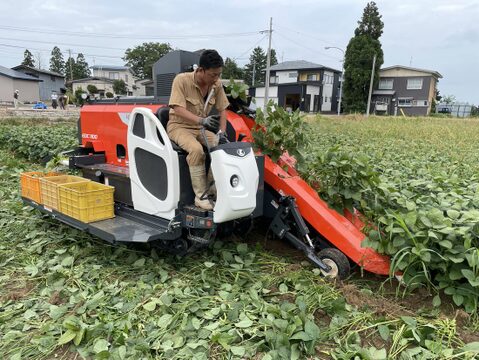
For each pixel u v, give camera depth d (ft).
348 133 50.19
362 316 10.00
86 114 17.13
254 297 10.66
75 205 13.53
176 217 12.25
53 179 15.97
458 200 13.34
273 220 13.47
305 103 158.10
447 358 8.45
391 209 12.67
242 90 14.38
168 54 15.02
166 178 12.19
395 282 12.14
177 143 12.32
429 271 11.13
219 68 12.03
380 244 11.46
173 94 12.14
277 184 13.42
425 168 22.16
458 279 10.71
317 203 12.91
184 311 10.14
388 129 56.29
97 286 11.60
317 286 11.25
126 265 12.93
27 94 153.79
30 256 13.65
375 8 166.09
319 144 33.96
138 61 241.14
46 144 30.81
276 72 180.04
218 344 9.11
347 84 167.73
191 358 8.51
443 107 201.57
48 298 11.16
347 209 13.24
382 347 9.18
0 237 15.10
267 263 13.21
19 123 60.90
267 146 13.96
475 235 10.89
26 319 10.10
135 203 13.50
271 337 8.86
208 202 11.90
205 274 12.06
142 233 12.35
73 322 9.39
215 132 12.34
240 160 11.28
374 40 163.02
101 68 225.56
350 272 12.62
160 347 8.84
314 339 8.66
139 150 12.84
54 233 15.47
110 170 14.89
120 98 16.55
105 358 8.37
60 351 9.06
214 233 12.55
